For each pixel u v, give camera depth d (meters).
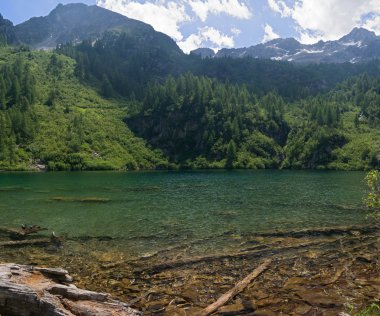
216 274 22.83
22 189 76.12
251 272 22.86
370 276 21.94
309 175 127.06
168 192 70.31
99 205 52.81
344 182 93.56
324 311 17.11
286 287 20.30
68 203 54.78
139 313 13.83
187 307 17.89
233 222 39.84
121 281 21.77
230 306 17.80
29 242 31.47
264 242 30.91
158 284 21.19
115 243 31.31
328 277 21.88
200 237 33.16
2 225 38.75
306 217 42.25
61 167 163.25
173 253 28.00
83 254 27.97
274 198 59.56
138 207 50.88
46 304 12.78
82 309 13.23
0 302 12.84
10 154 159.50
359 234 32.91
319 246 29.23
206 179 107.94
